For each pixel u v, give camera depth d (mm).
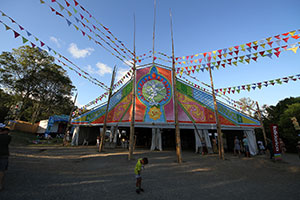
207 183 5887
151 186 5320
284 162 10234
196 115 15586
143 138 21141
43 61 27750
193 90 16641
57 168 7309
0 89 25625
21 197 3875
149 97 15906
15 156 8945
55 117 28125
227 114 15961
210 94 16484
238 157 12242
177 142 9867
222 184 5809
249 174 7473
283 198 4508
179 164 9133
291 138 18609
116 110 16625
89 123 17297
